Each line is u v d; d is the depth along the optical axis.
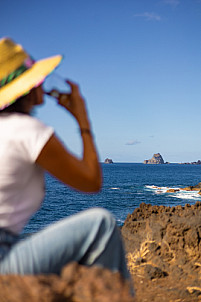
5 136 1.58
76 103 1.84
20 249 1.62
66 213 33.00
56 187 64.94
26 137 1.58
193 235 4.68
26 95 1.75
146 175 122.44
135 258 4.96
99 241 1.74
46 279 1.60
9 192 1.59
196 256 4.57
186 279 4.19
